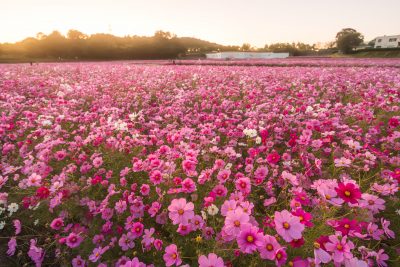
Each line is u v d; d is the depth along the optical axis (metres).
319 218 2.41
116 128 4.62
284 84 11.47
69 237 2.65
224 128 5.15
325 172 3.63
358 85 10.05
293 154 4.38
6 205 3.29
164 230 2.94
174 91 9.91
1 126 4.88
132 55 83.31
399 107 6.48
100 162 3.66
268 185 3.19
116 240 2.70
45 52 82.06
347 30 79.81
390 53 59.41
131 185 3.33
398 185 3.35
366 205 2.53
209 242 2.39
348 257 1.78
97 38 92.06
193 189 2.78
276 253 1.79
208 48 121.44
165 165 3.20
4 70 21.05
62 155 3.91
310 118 5.92
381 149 4.45
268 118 5.63
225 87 9.81
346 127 4.88
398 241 2.80
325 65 27.70
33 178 3.27
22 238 3.01
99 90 10.95
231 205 2.30
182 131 4.16
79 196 3.41
